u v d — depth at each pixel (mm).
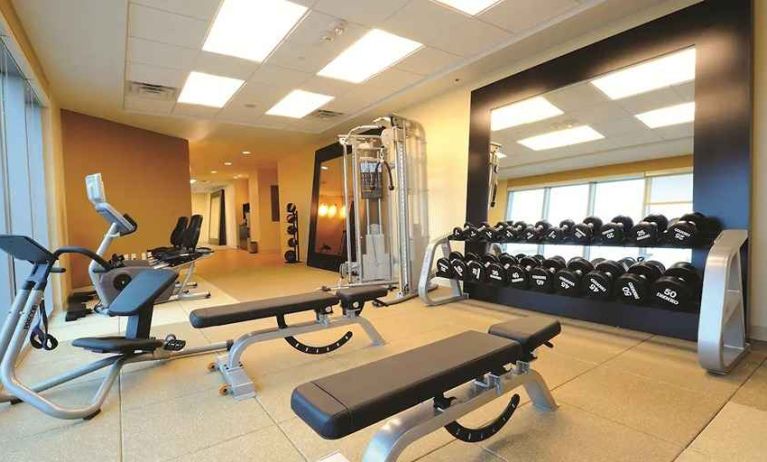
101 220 6117
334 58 4223
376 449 1287
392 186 5262
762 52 2850
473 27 3658
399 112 6035
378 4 3227
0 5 2686
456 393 1606
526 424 1871
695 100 3033
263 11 3273
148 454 1708
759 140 2857
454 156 5234
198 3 3094
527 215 4230
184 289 5270
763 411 1963
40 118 4480
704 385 2260
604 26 3641
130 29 3455
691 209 3045
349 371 1406
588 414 1958
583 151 3814
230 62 4219
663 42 3205
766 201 2834
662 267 2963
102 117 6074
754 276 2893
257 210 12211
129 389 2342
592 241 3365
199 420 1982
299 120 6625
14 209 3475
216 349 2998
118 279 3492
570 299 3746
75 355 2979
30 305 1966
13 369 1894
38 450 1748
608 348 2887
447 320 3773
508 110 4434
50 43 3621
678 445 1689
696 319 2988
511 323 1986
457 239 4461
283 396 2234
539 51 4137
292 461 1643
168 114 6016
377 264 5832
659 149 3285
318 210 8188
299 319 3990
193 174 12984
